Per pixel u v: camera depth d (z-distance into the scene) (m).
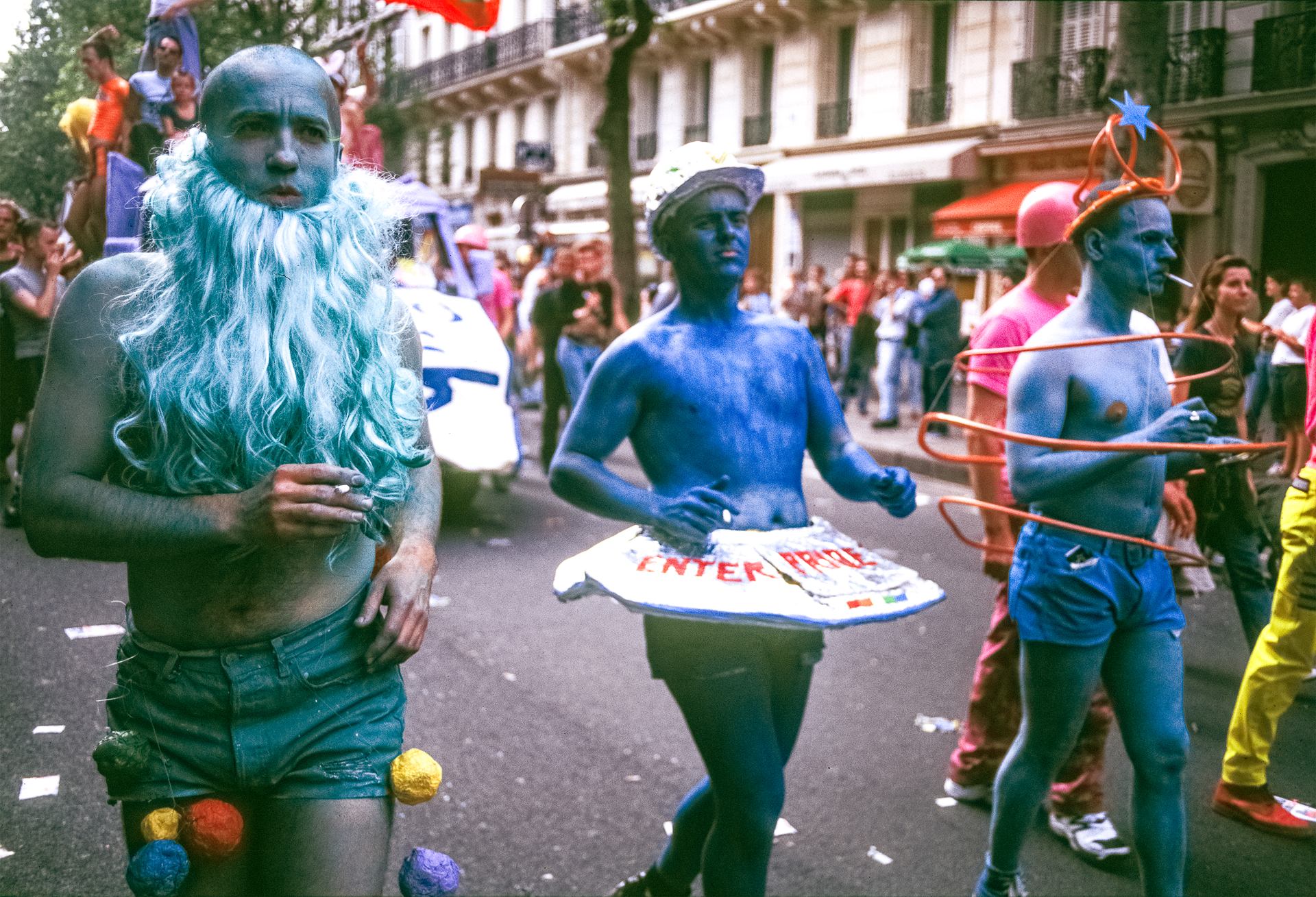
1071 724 2.69
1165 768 2.56
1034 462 2.69
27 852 2.99
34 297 5.15
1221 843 2.50
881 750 4.09
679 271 2.59
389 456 1.66
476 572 6.55
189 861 1.63
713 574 2.27
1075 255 3.51
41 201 4.05
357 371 1.64
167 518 1.52
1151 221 2.69
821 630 2.34
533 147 26.88
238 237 1.55
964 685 4.80
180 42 4.48
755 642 2.40
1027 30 17.28
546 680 4.71
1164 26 5.21
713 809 2.62
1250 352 2.97
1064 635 2.65
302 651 1.67
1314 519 2.53
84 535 1.55
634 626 5.52
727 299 2.60
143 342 1.56
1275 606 2.54
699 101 26.73
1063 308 3.59
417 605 1.73
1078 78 15.95
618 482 2.44
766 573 2.29
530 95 31.70
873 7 21.36
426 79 21.19
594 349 9.66
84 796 3.28
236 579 1.66
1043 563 2.71
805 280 18.03
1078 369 2.73
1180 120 4.94
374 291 1.68
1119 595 2.63
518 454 7.47
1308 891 2.36
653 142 27.97
